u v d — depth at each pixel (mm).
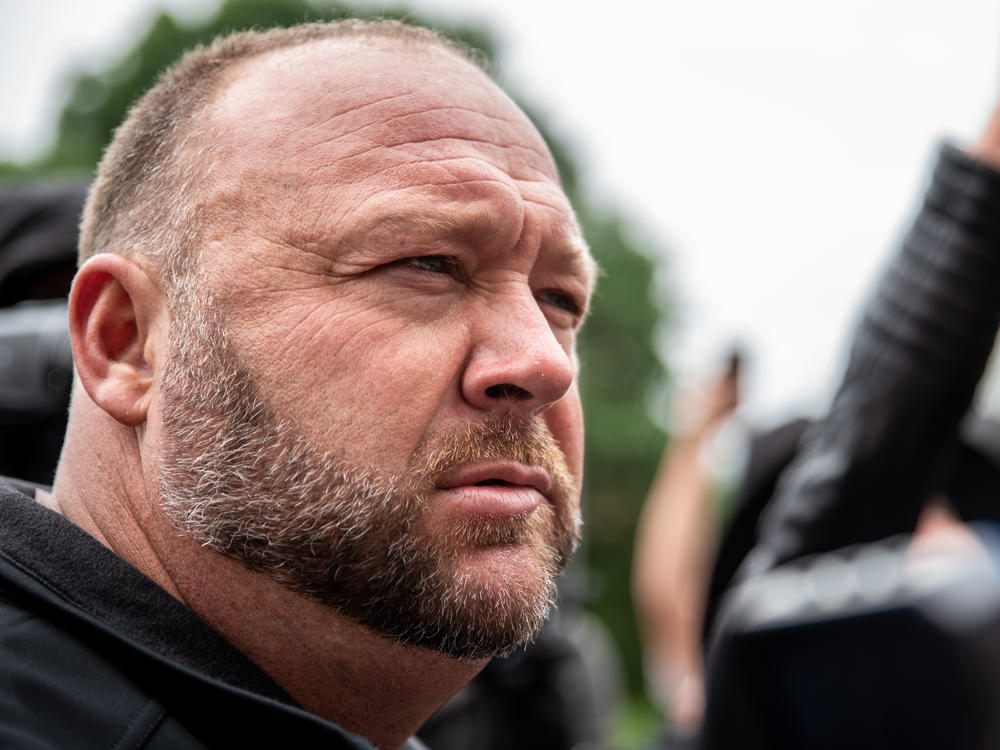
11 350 1822
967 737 1160
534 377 1183
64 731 997
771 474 2246
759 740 1340
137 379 1233
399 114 1222
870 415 1864
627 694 14438
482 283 1229
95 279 1248
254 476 1152
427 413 1166
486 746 2451
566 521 1308
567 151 13555
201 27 11227
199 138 1237
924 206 1996
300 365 1154
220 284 1178
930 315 1888
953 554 1289
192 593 1193
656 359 15742
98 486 1259
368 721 1274
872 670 1236
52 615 1072
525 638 1204
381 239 1173
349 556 1140
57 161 10758
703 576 2406
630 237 15664
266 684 1167
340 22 1399
